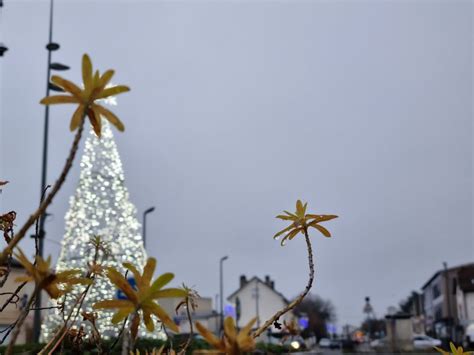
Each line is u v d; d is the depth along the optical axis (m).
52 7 18.62
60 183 0.96
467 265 58.81
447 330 52.50
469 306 50.25
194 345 6.10
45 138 18.16
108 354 1.58
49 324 11.89
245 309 64.62
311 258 1.41
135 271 1.06
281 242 1.42
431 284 72.81
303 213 1.43
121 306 1.04
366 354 35.78
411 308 103.50
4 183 1.54
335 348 56.47
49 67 18.16
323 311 94.88
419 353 34.25
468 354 1.59
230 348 0.95
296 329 3.29
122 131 1.03
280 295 64.75
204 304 44.94
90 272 1.51
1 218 1.43
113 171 12.41
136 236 12.23
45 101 0.99
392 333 36.22
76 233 11.71
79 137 0.97
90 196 12.08
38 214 0.97
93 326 1.59
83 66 1.00
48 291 1.02
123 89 1.02
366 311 43.97
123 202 12.30
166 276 1.05
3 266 1.41
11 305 1.64
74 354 1.57
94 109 1.02
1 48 12.23
